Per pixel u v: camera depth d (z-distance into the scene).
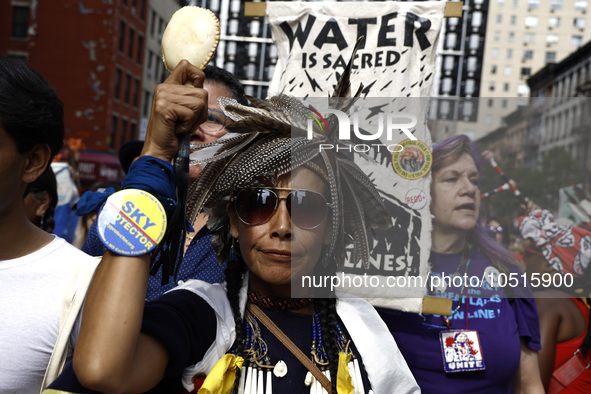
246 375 1.37
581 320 2.61
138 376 1.19
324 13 2.21
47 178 2.75
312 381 1.38
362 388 1.42
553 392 2.61
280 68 2.26
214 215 1.59
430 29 2.12
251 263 1.43
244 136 1.48
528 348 2.17
